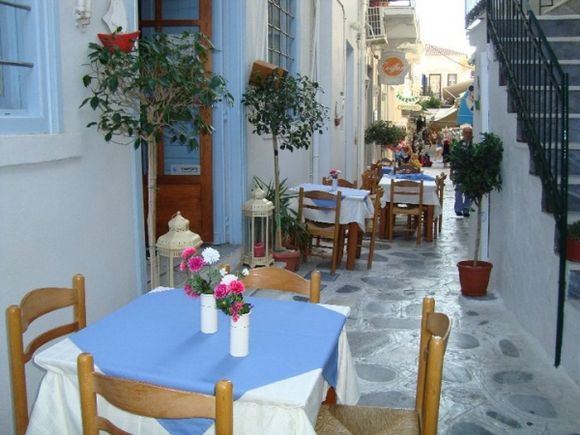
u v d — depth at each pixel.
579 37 5.88
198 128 3.86
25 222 3.06
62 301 2.66
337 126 10.96
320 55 10.09
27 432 2.25
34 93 3.23
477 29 7.14
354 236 7.16
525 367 4.27
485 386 3.98
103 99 3.71
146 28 6.08
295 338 2.48
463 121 11.50
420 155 26.47
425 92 49.16
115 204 3.96
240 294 2.28
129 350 2.34
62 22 3.36
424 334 2.57
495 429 3.43
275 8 7.72
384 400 3.80
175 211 6.25
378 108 20.58
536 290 4.71
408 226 9.77
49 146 3.17
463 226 10.72
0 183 2.87
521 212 5.13
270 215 6.39
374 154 20.47
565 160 4.07
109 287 3.89
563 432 3.40
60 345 2.38
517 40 5.36
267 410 2.00
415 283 6.60
